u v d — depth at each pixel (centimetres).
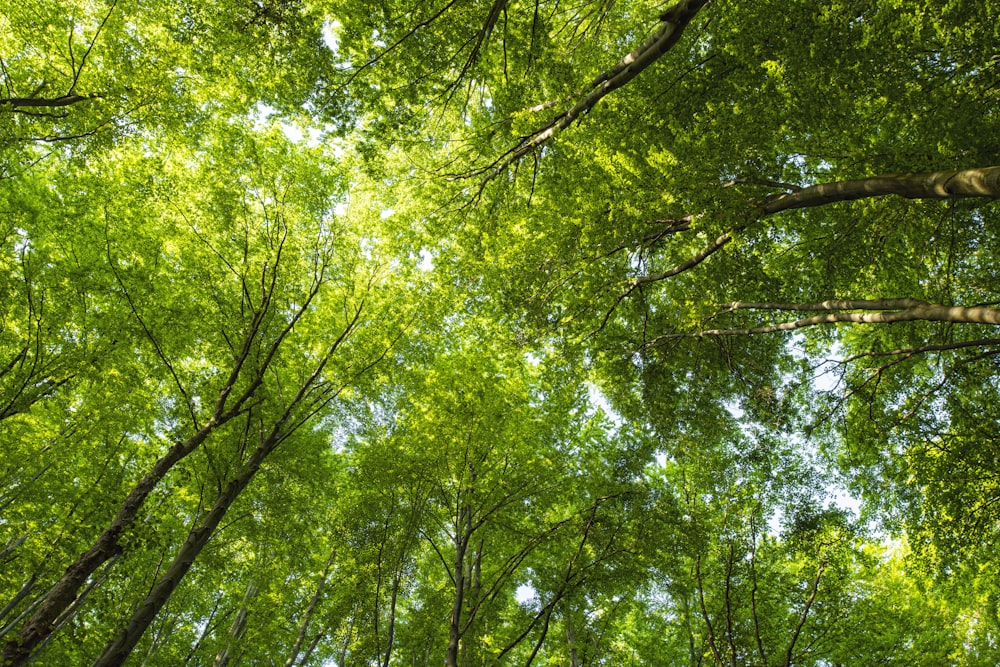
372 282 1323
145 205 1180
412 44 856
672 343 1173
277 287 1215
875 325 1141
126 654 720
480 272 1214
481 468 1141
